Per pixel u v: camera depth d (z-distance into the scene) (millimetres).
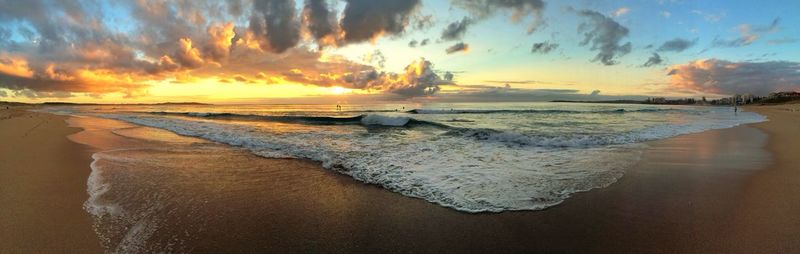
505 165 7801
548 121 22938
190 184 6176
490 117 27984
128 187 5902
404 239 3902
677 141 11688
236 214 4672
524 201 5164
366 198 5395
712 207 4719
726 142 11281
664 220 4309
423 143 11719
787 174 6402
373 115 22734
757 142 11109
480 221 4402
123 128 17750
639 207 4805
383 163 8039
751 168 7051
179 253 3531
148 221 4375
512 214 4629
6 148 9570
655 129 16328
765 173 6547
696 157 8508
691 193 5395
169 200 5230
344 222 4406
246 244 3762
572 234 3971
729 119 25141
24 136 12367
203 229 4148
